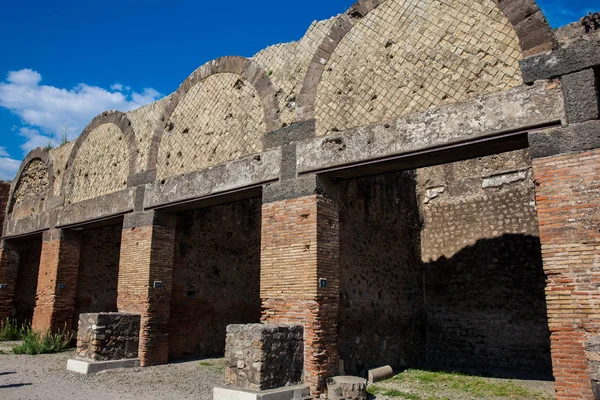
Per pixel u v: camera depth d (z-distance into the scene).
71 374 9.36
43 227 14.84
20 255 17.05
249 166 9.34
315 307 7.69
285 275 8.17
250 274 13.74
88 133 14.37
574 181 5.93
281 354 7.27
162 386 8.33
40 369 9.92
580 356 5.49
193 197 10.30
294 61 9.32
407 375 10.14
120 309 11.16
